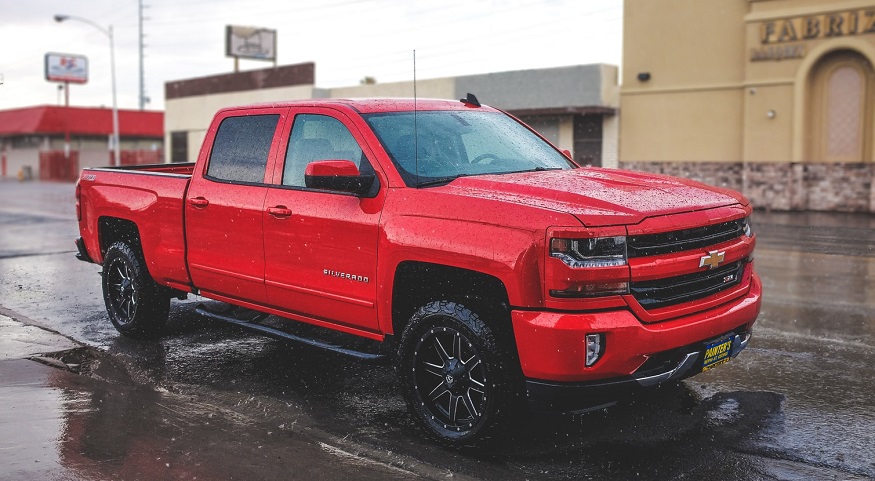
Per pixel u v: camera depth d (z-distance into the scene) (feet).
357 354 16.40
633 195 14.51
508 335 13.89
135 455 14.44
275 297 17.98
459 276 14.52
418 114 17.53
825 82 69.26
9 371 19.77
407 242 14.79
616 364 13.16
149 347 21.90
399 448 14.70
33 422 16.15
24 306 27.61
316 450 14.64
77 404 17.28
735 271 15.33
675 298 13.87
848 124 68.44
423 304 15.97
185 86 142.31
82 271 35.55
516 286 13.32
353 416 16.47
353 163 15.51
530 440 14.92
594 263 13.03
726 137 75.41
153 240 20.97
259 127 18.76
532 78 87.81
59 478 13.46
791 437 14.89
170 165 25.20
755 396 17.21
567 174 16.46
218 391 18.12
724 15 74.28
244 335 23.04
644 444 14.64
